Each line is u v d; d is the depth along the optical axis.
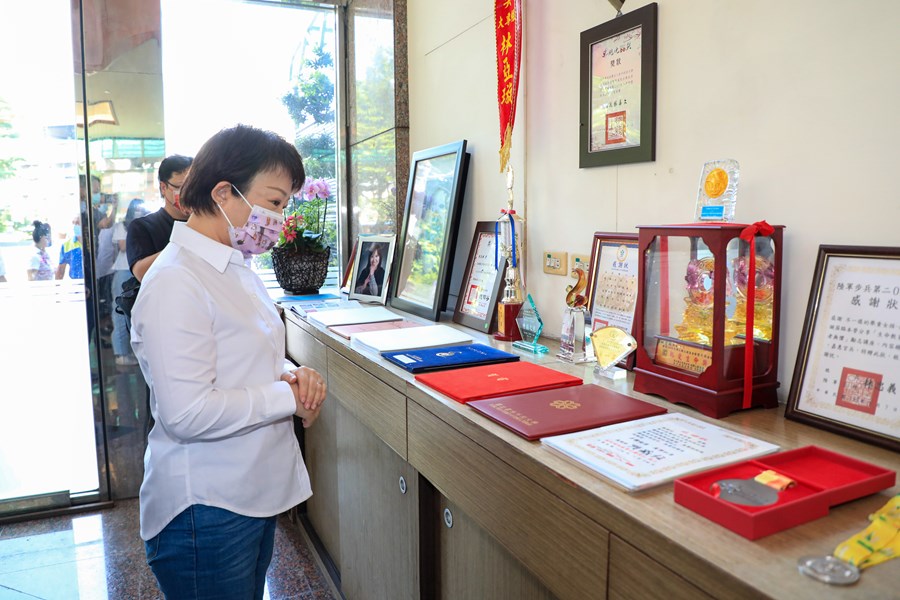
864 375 0.98
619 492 0.80
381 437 1.53
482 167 2.10
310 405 1.33
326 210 3.20
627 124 1.47
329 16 3.18
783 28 1.13
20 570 2.36
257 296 1.32
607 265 1.54
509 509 1.00
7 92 2.69
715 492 0.75
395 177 2.61
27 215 2.76
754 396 1.13
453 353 1.57
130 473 2.97
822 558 0.63
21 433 2.84
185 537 1.21
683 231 1.12
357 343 1.76
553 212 1.77
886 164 0.99
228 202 1.23
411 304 2.32
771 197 1.17
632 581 0.74
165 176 2.57
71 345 2.88
